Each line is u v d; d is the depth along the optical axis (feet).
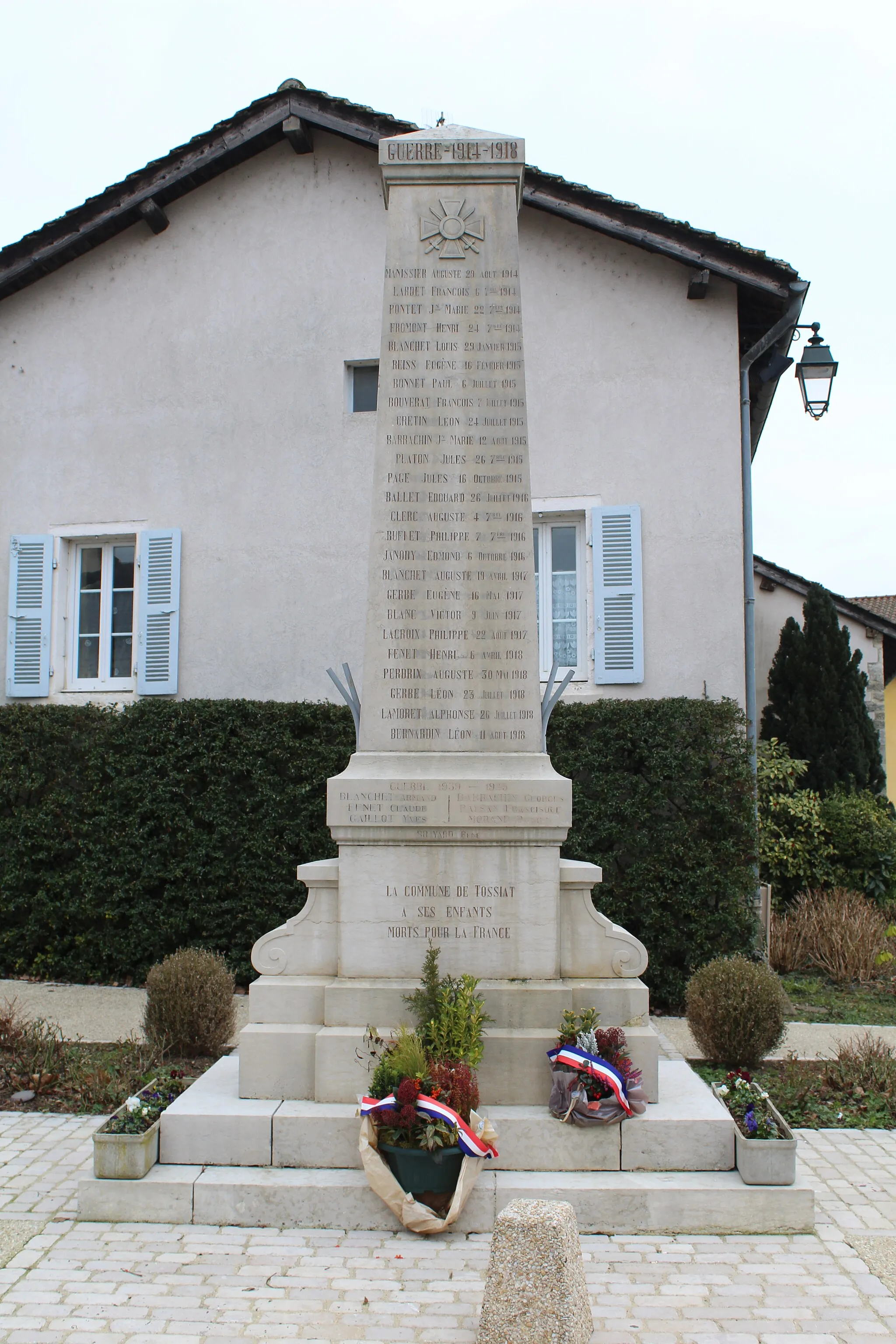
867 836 45.44
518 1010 19.53
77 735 39.01
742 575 38.06
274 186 42.70
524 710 21.04
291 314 42.04
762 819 41.91
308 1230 17.03
